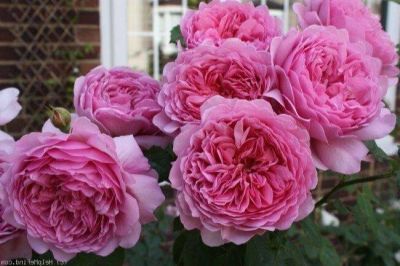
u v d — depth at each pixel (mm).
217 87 437
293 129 392
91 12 1686
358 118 413
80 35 1685
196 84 436
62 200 405
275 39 425
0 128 1529
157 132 469
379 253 1334
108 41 1718
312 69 414
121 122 450
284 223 393
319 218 1312
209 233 401
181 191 400
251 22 478
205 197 386
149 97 481
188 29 493
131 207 397
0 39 1607
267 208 392
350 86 425
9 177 408
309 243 651
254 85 425
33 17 1630
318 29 432
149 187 406
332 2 488
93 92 463
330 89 422
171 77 447
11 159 412
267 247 491
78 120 391
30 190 405
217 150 394
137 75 500
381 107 433
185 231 566
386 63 508
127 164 412
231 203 394
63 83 1689
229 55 433
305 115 406
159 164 483
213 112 395
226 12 493
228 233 396
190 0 840
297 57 412
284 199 395
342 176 602
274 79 414
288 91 406
